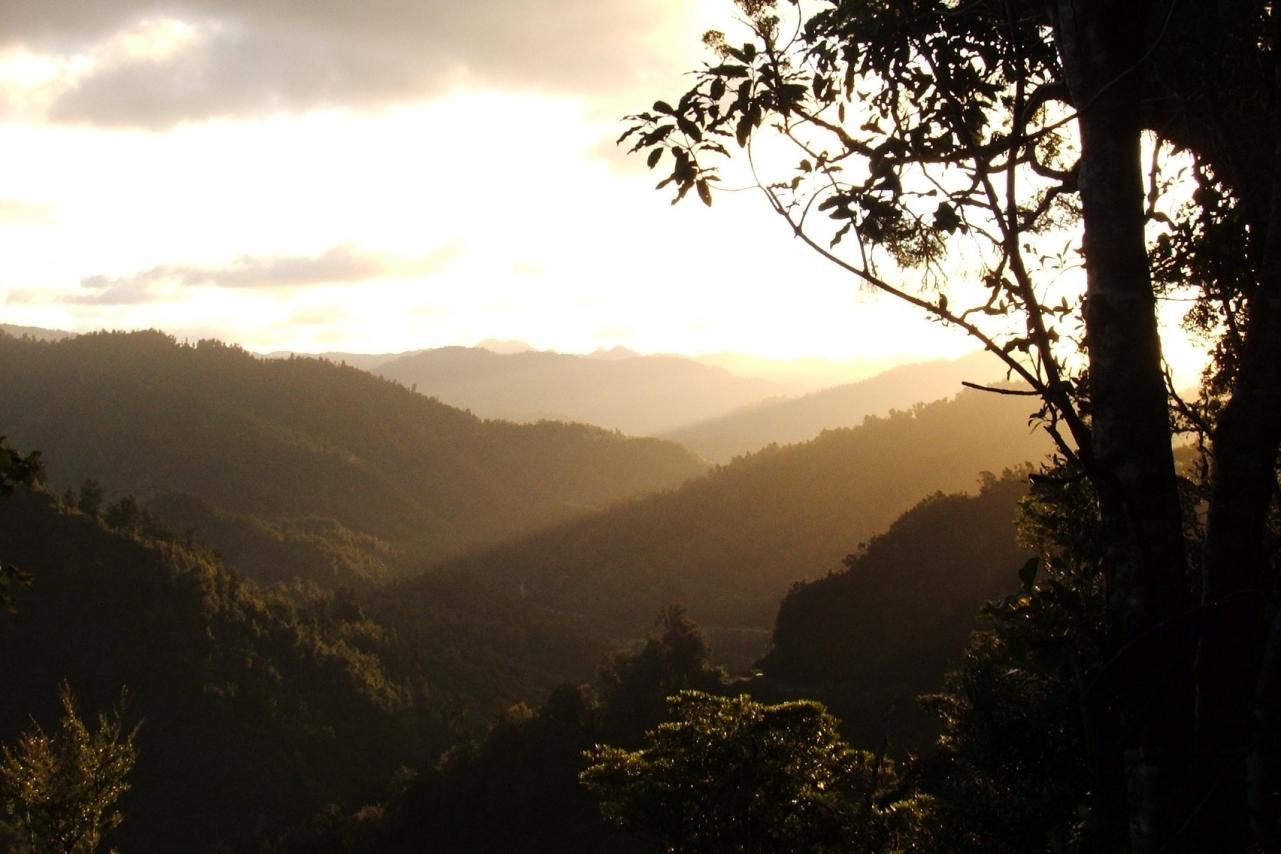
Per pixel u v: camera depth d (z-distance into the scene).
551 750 45.94
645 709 49.69
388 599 122.38
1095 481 2.56
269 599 96.31
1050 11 2.84
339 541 180.62
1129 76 2.62
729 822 11.14
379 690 88.81
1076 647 2.37
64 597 82.12
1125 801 2.39
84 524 88.62
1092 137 2.64
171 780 72.00
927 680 48.88
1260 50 3.02
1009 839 4.90
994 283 2.76
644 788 11.54
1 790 10.59
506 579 162.12
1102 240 2.62
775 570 143.00
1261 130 3.01
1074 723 2.47
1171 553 2.49
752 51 3.27
